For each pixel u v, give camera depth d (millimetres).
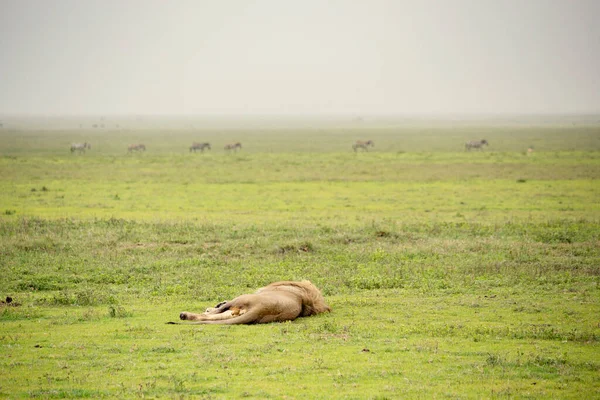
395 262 31094
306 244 34344
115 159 110250
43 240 34406
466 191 66625
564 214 50281
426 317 21203
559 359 16219
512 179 77438
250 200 60469
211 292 24750
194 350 16891
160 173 86938
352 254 32594
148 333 18688
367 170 89938
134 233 37781
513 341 18266
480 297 24297
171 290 25172
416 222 44875
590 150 125438
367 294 25172
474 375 15031
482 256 32250
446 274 28359
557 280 27141
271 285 21516
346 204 57719
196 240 36156
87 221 42594
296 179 79500
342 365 15664
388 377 14805
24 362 15656
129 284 26578
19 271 28078
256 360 15977
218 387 13961
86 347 17094
